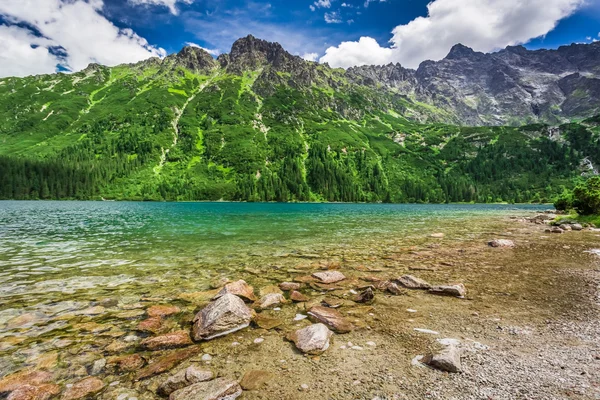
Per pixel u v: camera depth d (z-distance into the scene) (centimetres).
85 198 16138
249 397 491
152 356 643
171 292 1100
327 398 488
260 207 10394
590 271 1416
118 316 873
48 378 555
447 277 1314
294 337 714
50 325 807
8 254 1798
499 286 1170
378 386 518
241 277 1316
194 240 2431
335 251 1967
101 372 580
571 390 487
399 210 9169
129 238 2512
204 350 666
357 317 855
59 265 1530
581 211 3988
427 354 625
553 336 721
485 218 5456
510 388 499
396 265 1559
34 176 15662
